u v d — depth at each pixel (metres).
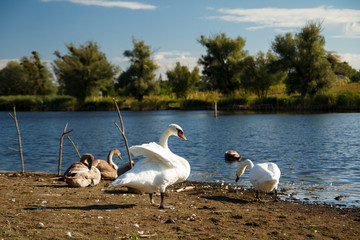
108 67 87.56
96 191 9.82
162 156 7.05
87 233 5.70
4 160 17.50
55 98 90.94
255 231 6.26
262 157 17.48
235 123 39.50
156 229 6.10
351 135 25.39
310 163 15.32
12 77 108.31
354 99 55.34
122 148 22.00
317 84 61.66
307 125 34.22
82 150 21.05
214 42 76.75
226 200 9.31
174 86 92.69
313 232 6.34
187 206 8.22
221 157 17.94
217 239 5.69
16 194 9.04
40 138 28.47
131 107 82.06
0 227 5.79
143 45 85.62
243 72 73.19
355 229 6.61
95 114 69.38
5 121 51.75
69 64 86.75
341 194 9.95
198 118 50.38
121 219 6.67
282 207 8.54
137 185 7.09
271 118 45.62
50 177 12.55
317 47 61.19
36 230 5.72
